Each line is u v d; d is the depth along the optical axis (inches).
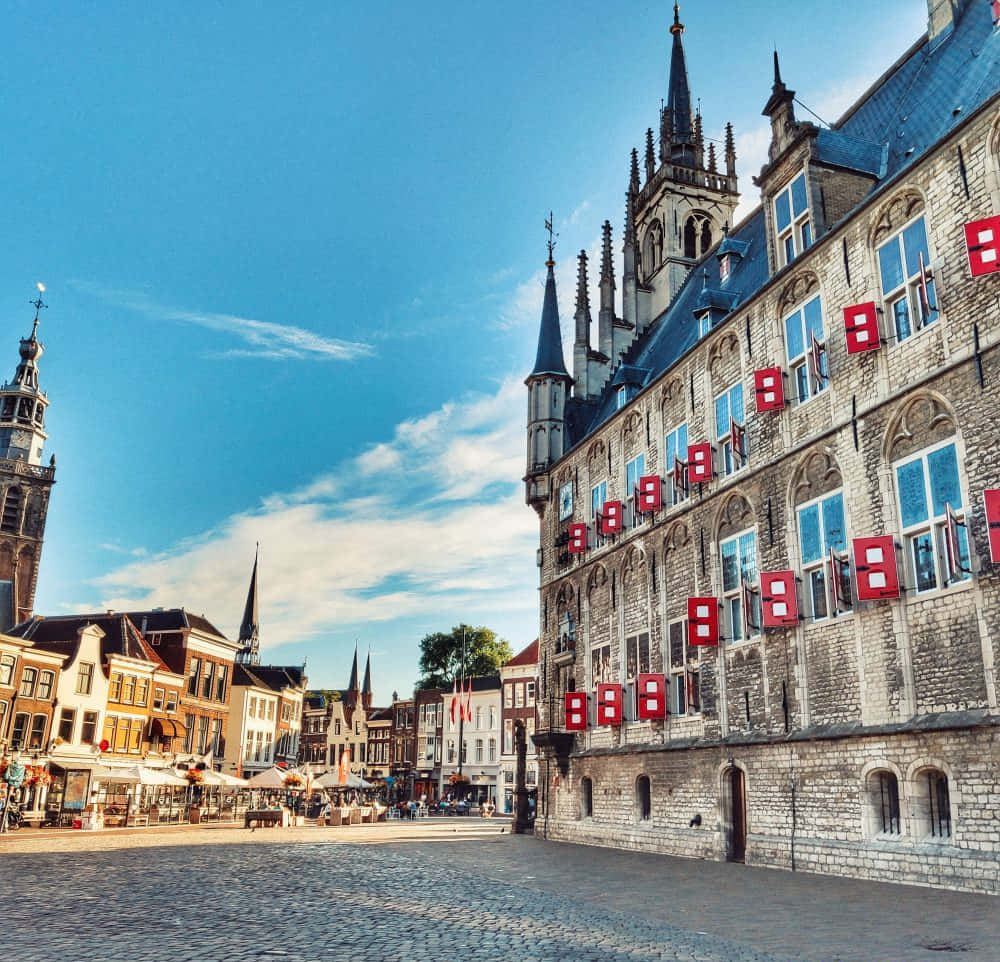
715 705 973.2
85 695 2081.7
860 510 776.9
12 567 3791.8
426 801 3479.3
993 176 674.2
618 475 1311.5
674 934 431.8
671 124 1770.4
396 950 385.1
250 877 723.4
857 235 821.2
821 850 761.6
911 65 1008.2
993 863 589.9
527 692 3344.0
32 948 386.9
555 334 1663.4
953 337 694.5
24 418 3998.5
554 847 1162.6
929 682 676.7
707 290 1123.9
